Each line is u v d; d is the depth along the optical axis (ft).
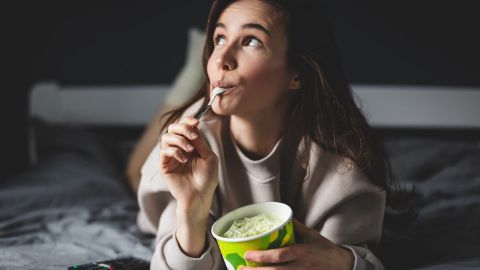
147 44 9.05
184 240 3.70
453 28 8.46
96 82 9.18
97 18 9.05
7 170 7.61
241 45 3.79
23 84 8.80
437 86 8.58
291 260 3.40
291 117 4.10
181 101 7.07
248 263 3.31
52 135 7.95
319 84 4.04
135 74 9.13
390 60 8.63
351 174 4.04
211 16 4.01
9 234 5.26
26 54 8.96
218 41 3.93
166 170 3.65
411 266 4.39
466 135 8.46
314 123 4.09
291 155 4.18
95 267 4.08
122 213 5.91
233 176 4.19
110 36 9.08
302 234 3.68
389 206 4.87
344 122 4.13
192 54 7.49
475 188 6.23
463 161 7.12
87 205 6.06
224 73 3.70
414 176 6.99
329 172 4.10
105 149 8.27
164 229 4.15
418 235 5.03
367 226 4.08
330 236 4.06
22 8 8.84
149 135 6.79
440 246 4.68
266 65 3.77
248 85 3.72
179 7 8.95
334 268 3.61
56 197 6.14
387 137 8.18
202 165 3.66
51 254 4.72
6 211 5.87
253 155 4.16
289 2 3.90
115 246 5.00
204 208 3.68
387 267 4.41
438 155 7.22
